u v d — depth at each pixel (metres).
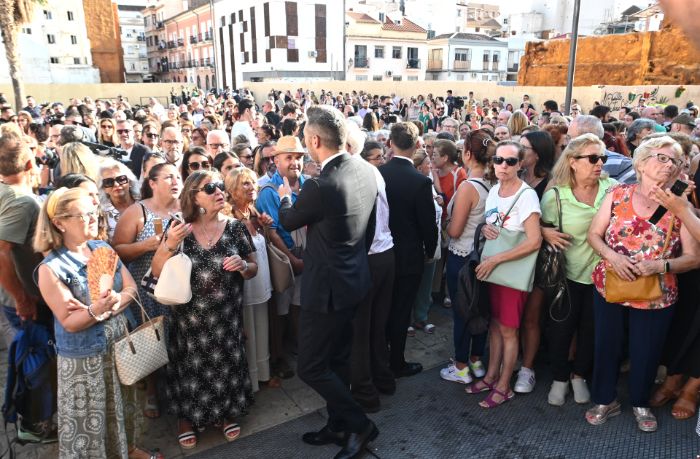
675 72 17.92
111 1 47.25
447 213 4.33
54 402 2.71
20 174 2.81
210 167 4.14
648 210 2.70
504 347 3.26
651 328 2.81
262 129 6.54
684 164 2.92
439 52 52.38
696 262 2.64
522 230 3.02
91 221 2.42
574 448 2.84
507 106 17.36
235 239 2.95
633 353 2.89
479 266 3.06
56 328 2.39
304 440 2.94
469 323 3.17
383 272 3.13
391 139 3.52
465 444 2.90
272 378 3.55
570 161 3.03
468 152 3.50
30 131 7.18
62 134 5.29
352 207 2.60
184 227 2.60
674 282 2.77
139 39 74.75
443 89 25.33
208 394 2.85
